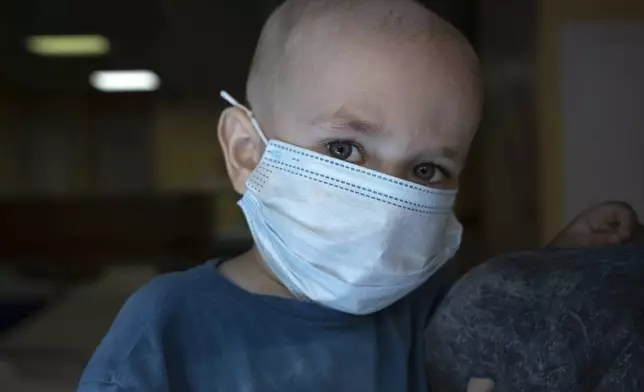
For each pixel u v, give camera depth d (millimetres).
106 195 4449
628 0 1956
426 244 762
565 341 652
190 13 3557
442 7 2570
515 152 2330
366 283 746
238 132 840
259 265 832
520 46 2289
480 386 697
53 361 1587
